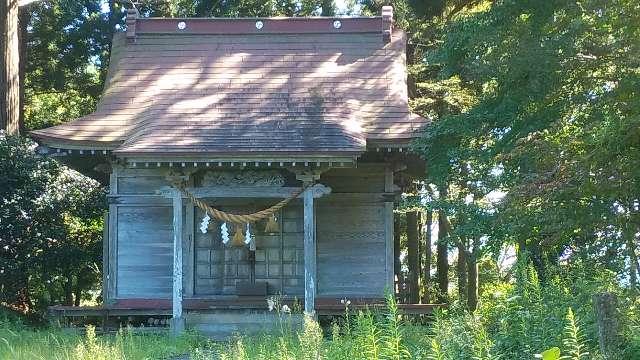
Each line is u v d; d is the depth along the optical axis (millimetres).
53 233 21969
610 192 11633
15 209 21359
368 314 10430
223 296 19891
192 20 22906
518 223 12406
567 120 13219
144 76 21641
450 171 14930
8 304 22594
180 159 17422
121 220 20172
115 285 19984
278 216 20250
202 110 19828
